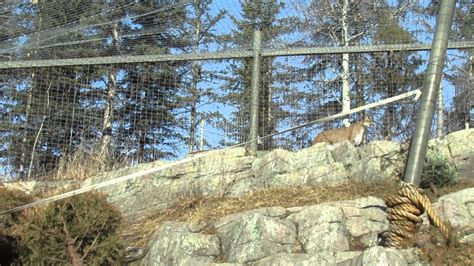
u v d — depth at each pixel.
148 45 12.95
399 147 10.74
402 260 7.49
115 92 12.99
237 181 11.25
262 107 12.05
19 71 12.38
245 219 8.65
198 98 14.45
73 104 12.75
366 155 10.90
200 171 11.52
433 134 12.16
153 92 13.09
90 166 12.47
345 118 13.25
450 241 7.81
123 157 12.73
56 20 12.45
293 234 8.56
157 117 13.02
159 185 11.45
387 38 13.88
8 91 12.52
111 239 8.39
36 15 12.37
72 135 12.71
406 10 15.02
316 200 9.89
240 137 11.95
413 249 7.84
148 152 12.84
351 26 16.62
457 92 13.01
